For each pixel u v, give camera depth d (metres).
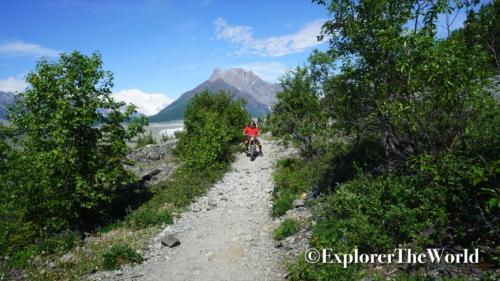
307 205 10.67
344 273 6.34
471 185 6.07
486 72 6.25
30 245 9.91
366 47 7.34
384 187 7.48
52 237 10.25
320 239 7.61
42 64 10.95
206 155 17.86
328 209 8.87
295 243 8.48
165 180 16.81
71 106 11.28
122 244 9.64
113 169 12.01
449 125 6.92
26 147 11.28
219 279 7.58
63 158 10.59
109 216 12.70
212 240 9.75
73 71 11.14
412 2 7.02
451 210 6.36
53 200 10.76
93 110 11.40
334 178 11.30
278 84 15.05
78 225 11.45
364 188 8.20
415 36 6.26
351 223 7.23
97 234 10.95
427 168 6.16
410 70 6.36
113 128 12.41
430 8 6.38
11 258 9.20
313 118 14.79
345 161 12.41
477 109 6.64
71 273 8.27
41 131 11.00
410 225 6.42
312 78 13.82
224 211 12.20
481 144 6.68
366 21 7.41
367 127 9.01
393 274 6.02
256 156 20.97
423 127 6.75
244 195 13.84
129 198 14.42
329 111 9.58
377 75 7.50
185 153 21.12
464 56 6.03
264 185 14.91
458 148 6.79
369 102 8.26
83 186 11.07
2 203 10.88
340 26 8.02
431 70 6.14
